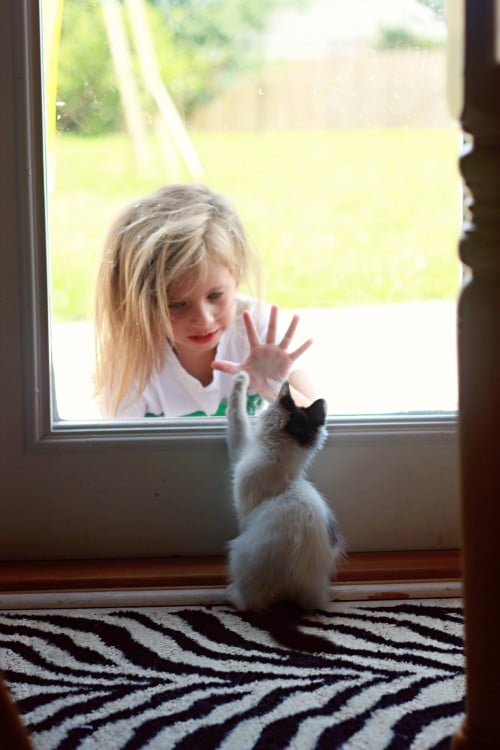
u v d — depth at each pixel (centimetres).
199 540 134
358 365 146
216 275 151
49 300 130
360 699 92
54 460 130
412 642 107
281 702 92
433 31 145
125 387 141
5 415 129
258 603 116
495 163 67
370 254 156
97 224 147
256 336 149
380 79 151
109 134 145
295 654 104
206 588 123
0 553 132
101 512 132
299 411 125
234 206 158
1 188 125
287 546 115
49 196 130
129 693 94
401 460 134
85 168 142
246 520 123
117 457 131
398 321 152
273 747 83
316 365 148
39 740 85
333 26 149
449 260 148
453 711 90
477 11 66
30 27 122
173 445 131
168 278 148
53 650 105
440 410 136
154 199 152
